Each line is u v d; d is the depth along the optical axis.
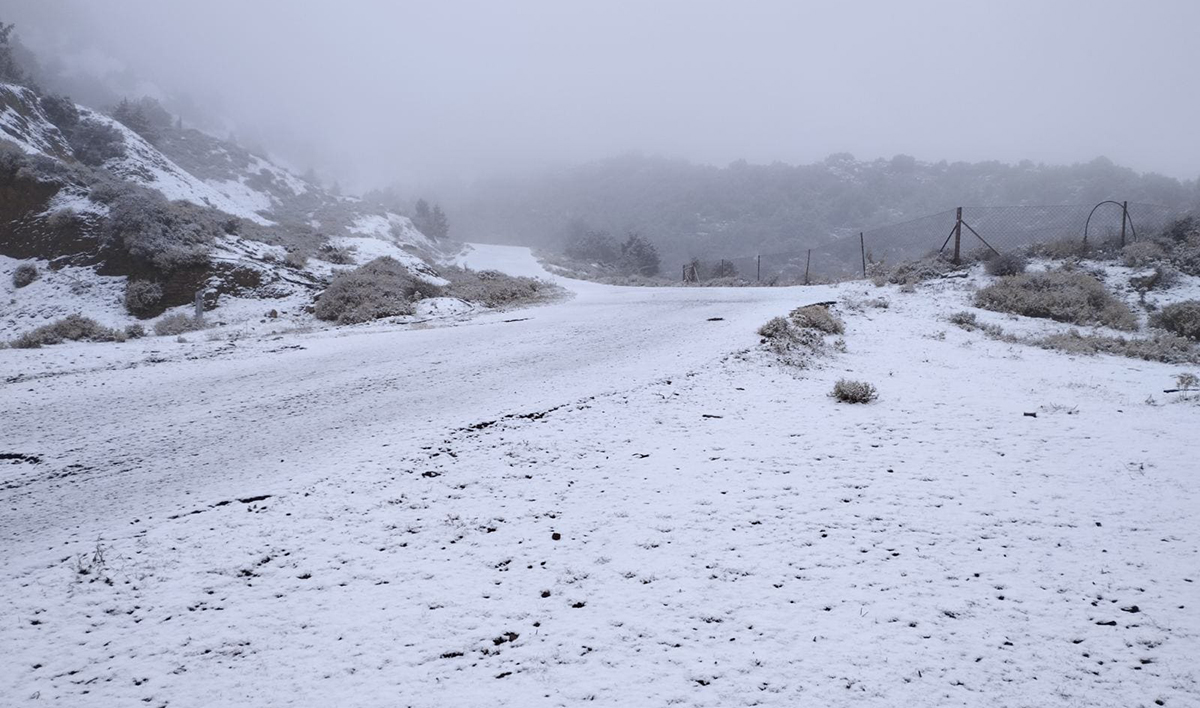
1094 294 17.78
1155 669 3.43
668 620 3.99
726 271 53.66
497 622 4.03
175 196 37.56
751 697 3.26
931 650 3.63
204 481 7.07
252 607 4.33
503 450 7.38
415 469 6.90
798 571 4.53
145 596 4.52
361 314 21.09
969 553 4.76
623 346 14.70
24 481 7.24
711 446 7.32
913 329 15.81
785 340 12.75
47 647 3.96
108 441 8.68
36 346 16.28
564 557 4.85
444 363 13.61
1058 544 4.88
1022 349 13.52
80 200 25.36
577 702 3.27
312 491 6.40
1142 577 4.38
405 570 4.73
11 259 23.20
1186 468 6.40
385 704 3.32
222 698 3.43
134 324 19.59
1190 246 20.59
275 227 36.78
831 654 3.60
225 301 22.14
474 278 33.53
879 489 5.97
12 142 28.39
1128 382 10.53
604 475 6.51
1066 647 3.64
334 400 10.70
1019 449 7.06
